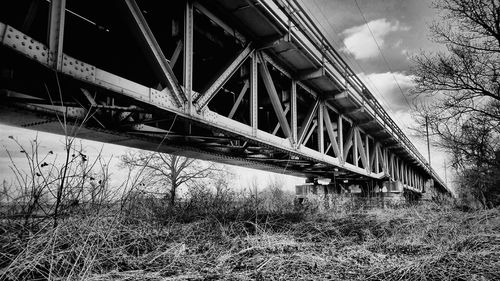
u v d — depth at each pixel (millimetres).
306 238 6984
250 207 9172
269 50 9836
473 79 13000
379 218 10148
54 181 4207
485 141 14344
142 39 5961
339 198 16125
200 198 8727
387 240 6727
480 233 6629
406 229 7809
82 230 4258
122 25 7062
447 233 6535
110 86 5367
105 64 7570
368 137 21031
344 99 14281
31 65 4488
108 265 4258
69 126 6645
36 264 3566
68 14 6730
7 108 5602
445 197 15000
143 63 8031
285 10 9094
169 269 4277
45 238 3809
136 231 5484
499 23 12094
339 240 6832
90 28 7156
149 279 3807
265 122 13242
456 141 14391
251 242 5941
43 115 6074
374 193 22719
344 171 17000
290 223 8320
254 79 9195
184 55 6980
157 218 6648
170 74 6438
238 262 4785
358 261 5051
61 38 4750
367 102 16547
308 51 10289
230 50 9117
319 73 11219
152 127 8422
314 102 13094
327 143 18375
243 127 8656
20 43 4234
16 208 4230
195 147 9812
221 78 7824
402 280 4195
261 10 8062
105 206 4754
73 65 4871
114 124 7199
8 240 4062
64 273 3553
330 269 4574
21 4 6062
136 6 5785
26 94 5848
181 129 9438
